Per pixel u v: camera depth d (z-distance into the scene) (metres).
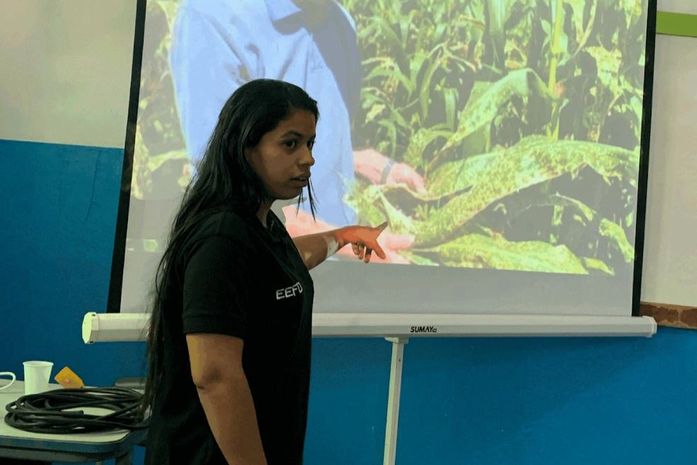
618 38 2.68
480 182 2.52
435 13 2.46
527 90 2.56
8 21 2.45
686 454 2.87
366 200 2.38
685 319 2.80
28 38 2.45
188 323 1.23
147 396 1.36
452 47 2.47
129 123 2.13
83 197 2.49
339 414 2.67
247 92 1.34
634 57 2.70
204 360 1.22
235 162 1.33
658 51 2.79
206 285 1.24
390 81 2.40
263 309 1.32
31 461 1.85
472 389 2.78
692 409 2.87
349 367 2.67
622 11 2.68
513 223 2.56
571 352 2.84
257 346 1.32
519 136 2.56
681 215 2.82
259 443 1.25
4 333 2.47
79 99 2.48
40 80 2.46
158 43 2.16
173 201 2.16
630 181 2.70
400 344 2.44
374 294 2.39
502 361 2.80
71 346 2.49
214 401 1.22
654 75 2.78
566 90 2.61
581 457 2.86
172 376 1.32
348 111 2.36
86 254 2.50
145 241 2.14
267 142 1.33
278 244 1.40
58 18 2.46
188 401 1.31
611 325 2.66
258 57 2.26
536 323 2.55
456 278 2.49
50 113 2.47
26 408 1.64
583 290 2.64
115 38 2.49
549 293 2.60
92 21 2.48
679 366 2.86
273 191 1.37
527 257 2.57
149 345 1.36
